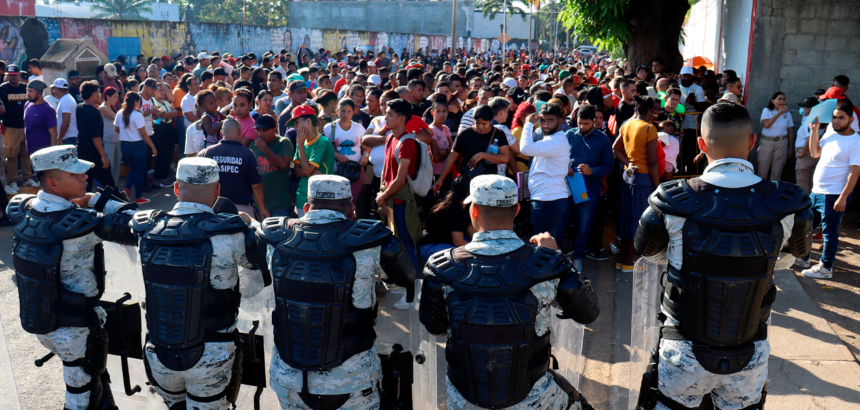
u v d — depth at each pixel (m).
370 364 2.66
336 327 2.51
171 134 9.33
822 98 7.25
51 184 3.03
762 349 2.54
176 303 2.69
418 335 3.25
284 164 5.01
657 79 10.25
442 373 4.08
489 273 2.29
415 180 4.93
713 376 2.54
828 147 5.34
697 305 2.47
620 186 6.03
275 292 2.56
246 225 2.82
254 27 26.30
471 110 6.26
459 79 8.68
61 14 63.81
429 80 10.10
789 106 8.70
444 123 7.25
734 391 2.57
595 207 5.73
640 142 5.51
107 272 3.71
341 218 2.61
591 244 6.27
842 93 6.92
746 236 2.37
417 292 3.23
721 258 2.38
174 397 3.01
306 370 2.52
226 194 4.62
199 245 2.71
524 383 2.35
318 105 6.53
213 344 2.79
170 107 9.55
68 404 3.21
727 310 2.43
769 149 8.02
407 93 7.48
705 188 2.46
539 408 2.42
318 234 2.53
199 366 2.76
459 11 56.34
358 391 2.61
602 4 13.68
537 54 51.06
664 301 2.67
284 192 5.21
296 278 2.48
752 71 8.72
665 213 2.51
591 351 4.38
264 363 3.05
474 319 2.28
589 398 3.77
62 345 3.07
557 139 5.13
